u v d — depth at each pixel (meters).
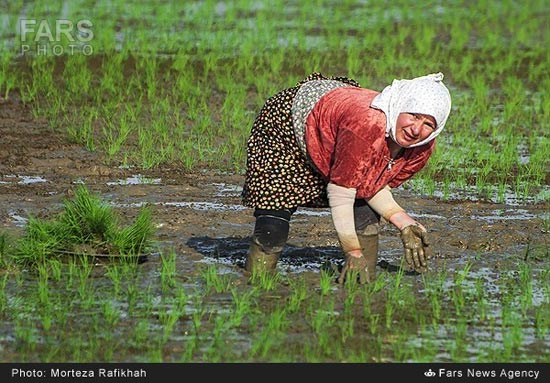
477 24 50.62
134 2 51.53
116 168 28.78
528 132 34.38
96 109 34.72
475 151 31.73
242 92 37.09
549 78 41.09
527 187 27.78
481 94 38.16
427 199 26.89
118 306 19.00
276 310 18.59
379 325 18.39
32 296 19.36
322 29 48.12
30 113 34.09
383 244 23.00
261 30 46.41
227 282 20.22
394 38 46.22
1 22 45.12
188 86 37.22
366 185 18.81
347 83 19.84
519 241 23.53
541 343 17.89
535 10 54.84
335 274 20.64
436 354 17.36
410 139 17.92
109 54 40.31
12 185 26.70
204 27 46.84
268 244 20.16
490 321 18.66
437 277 20.92
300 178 19.69
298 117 19.11
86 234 21.50
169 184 27.50
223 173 28.92
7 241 21.67
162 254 21.88
